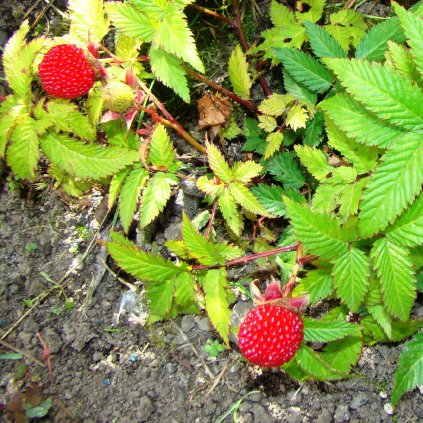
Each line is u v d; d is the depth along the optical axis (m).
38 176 0.37
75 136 0.34
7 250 0.35
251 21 0.39
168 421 0.32
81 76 0.29
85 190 0.36
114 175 0.31
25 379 0.32
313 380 0.33
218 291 0.29
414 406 0.32
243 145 0.37
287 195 0.33
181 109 0.38
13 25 0.38
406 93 0.26
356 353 0.31
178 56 0.29
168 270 0.29
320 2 0.34
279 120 0.35
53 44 0.31
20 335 0.34
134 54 0.32
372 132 0.27
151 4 0.29
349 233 0.28
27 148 0.30
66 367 0.33
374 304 0.30
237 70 0.34
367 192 0.26
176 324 0.34
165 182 0.31
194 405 0.32
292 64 0.32
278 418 0.32
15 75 0.30
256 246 0.34
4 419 0.31
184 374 0.33
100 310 0.34
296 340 0.26
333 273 0.28
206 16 0.38
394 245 0.28
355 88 0.26
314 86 0.32
